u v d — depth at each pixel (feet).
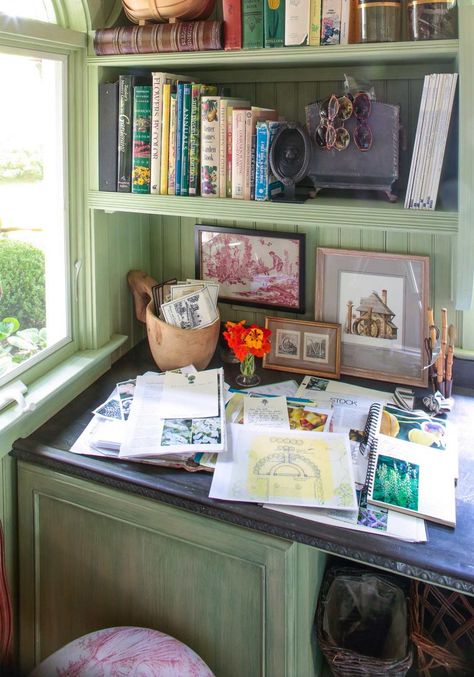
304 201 5.05
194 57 5.00
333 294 6.07
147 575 4.69
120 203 5.55
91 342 6.04
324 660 5.77
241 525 4.17
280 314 6.48
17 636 5.34
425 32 4.41
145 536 4.61
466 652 5.52
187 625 4.66
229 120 5.10
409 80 5.42
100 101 5.40
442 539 3.95
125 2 5.19
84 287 5.90
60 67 5.22
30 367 5.34
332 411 5.29
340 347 6.05
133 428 4.92
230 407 5.37
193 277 6.81
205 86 5.20
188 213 5.36
